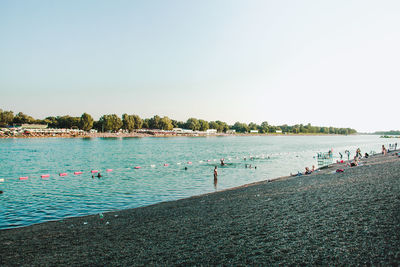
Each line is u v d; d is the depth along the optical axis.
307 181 36.91
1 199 32.94
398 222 16.20
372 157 71.19
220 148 132.00
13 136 198.75
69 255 15.55
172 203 29.66
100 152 102.31
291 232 16.58
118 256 14.94
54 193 36.38
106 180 46.53
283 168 61.94
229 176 51.00
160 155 93.94
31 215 26.56
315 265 12.17
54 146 127.31
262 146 150.50
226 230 18.08
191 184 43.03
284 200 25.62
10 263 14.77
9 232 21.00
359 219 17.56
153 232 18.89
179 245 15.95
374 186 27.72
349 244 13.92
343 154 99.56
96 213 27.14
